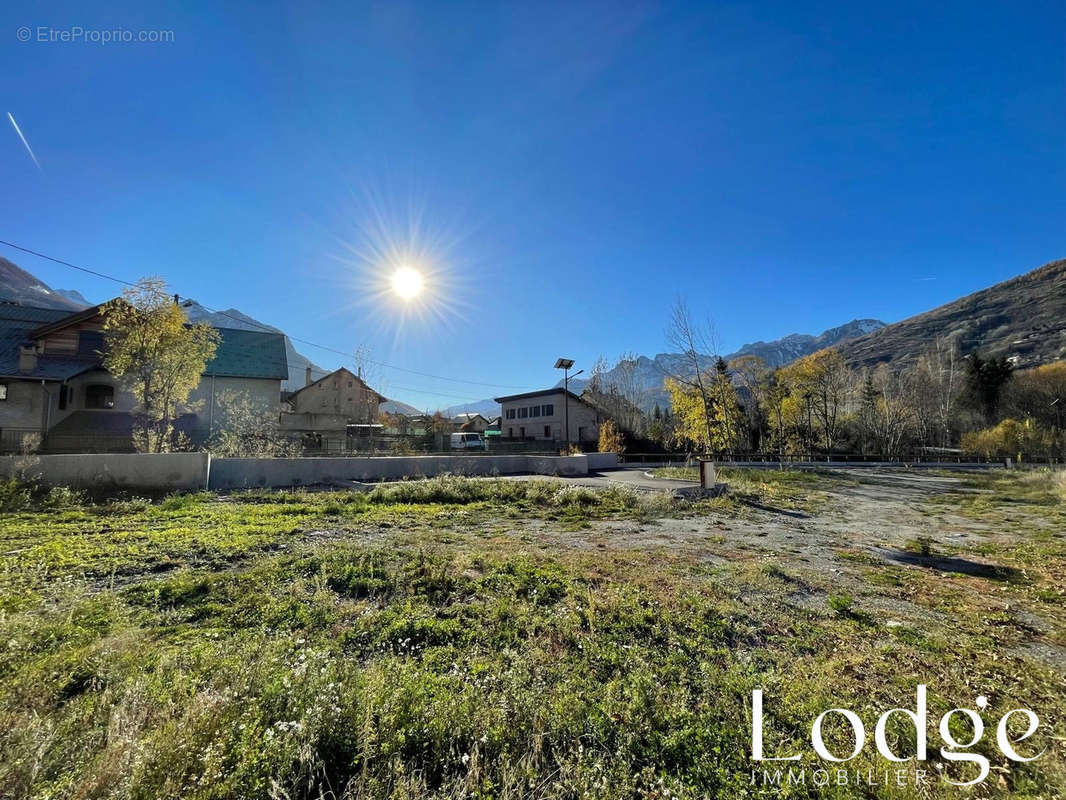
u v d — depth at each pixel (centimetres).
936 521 995
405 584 458
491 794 188
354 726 216
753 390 3931
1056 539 802
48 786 167
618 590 451
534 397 4678
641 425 3741
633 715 246
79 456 995
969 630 390
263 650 298
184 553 545
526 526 796
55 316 2378
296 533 675
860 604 450
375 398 4091
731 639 357
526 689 264
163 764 176
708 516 954
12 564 477
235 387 2483
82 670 267
